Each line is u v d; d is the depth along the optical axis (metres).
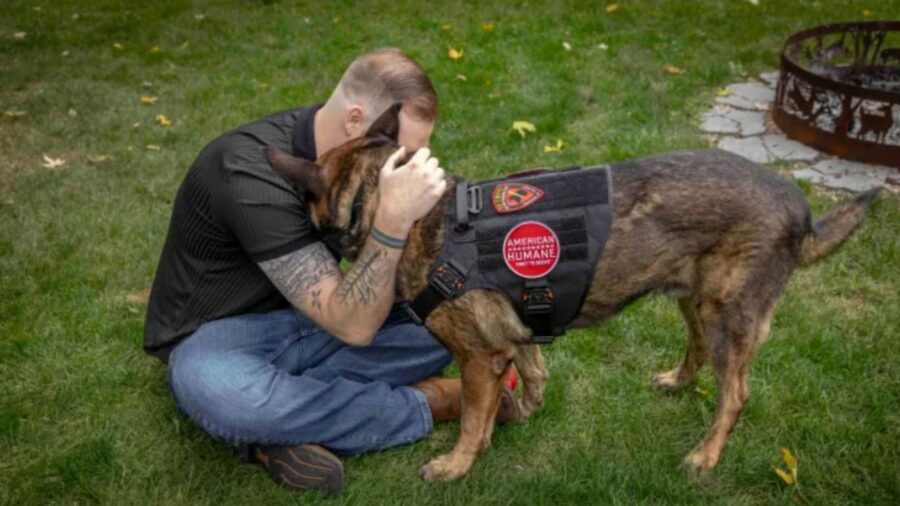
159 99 6.12
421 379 2.94
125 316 3.55
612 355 3.28
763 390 2.98
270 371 2.56
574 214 2.33
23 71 6.73
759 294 2.43
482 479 2.66
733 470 2.66
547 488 2.59
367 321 2.38
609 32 7.14
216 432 2.53
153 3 8.80
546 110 5.48
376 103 2.53
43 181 4.79
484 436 2.65
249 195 2.40
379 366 2.83
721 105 5.59
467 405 2.59
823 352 3.17
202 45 7.37
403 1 8.52
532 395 2.91
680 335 3.35
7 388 3.09
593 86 5.90
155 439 2.84
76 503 2.59
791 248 2.44
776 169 4.65
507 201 2.38
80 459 2.71
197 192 2.56
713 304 2.46
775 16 7.49
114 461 2.72
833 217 2.53
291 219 2.42
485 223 2.36
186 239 2.64
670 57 6.46
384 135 2.46
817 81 4.73
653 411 2.95
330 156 2.44
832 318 3.38
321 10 8.33
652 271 2.40
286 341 2.73
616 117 5.36
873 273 3.65
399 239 2.28
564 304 2.38
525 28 7.33
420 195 2.23
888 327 3.29
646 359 3.24
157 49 7.19
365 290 2.32
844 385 3.01
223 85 6.36
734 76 6.10
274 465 2.60
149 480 2.67
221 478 2.66
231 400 2.46
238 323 2.67
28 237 4.14
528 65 6.39
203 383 2.48
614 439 2.82
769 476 2.62
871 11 7.54
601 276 2.36
